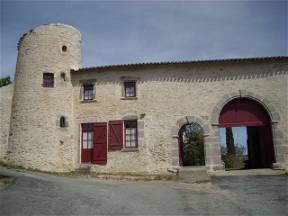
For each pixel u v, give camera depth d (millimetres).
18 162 13867
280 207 7598
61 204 7566
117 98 14664
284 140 13430
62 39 15477
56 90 14766
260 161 15617
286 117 13641
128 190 9602
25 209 7125
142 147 13969
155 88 14461
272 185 10266
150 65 14562
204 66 14438
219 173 13023
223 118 14094
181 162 14469
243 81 14094
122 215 6848
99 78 15062
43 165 13789
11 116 14781
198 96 14164
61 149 14242
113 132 14359
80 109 14961
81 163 14477
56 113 14508
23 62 15148
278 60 14055
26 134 14109
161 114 14172
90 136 14820
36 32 15328
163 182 11586
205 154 13594
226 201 8289
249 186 10266
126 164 13938
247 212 7230
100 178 12477
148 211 7215
